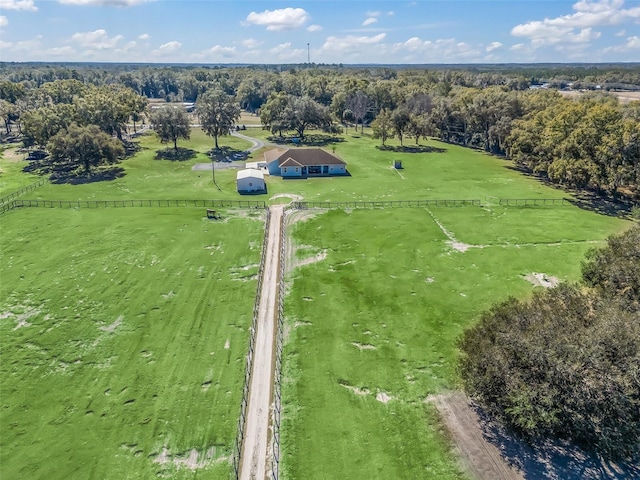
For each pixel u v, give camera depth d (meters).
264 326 32.81
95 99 92.88
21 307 34.84
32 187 65.62
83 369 28.38
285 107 108.81
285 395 26.30
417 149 98.44
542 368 20.62
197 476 21.30
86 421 24.44
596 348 20.11
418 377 27.66
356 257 43.66
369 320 33.50
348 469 21.58
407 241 47.19
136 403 25.69
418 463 21.81
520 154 75.62
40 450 22.66
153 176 73.19
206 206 58.00
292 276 40.03
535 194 64.56
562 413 20.31
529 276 39.78
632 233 32.75
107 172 75.06
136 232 49.03
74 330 32.16
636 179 57.88
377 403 25.66
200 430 23.86
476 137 103.19
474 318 33.72
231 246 46.00
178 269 41.06
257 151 93.31
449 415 24.72
